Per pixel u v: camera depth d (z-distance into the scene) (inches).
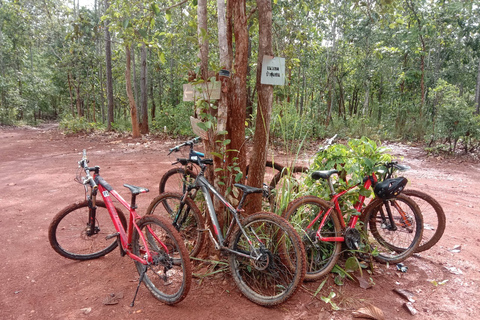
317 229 123.8
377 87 887.1
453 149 372.5
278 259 111.0
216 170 119.3
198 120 127.3
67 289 112.2
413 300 108.7
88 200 130.4
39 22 1000.2
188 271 97.4
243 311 101.3
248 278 115.0
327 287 115.3
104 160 348.8
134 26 172.4
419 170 307.0
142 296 109.0
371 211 134.4
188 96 126.5
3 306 102.5
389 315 101.3
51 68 1316.4
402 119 568.7
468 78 713.0
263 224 113.8
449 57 641.0
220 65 123.0
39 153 401.4
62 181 254.2
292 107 242.1
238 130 123.4
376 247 137.5
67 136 595.8
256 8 122.5
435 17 514.3
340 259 131.4
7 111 969.5
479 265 132.2
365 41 597.9
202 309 102.1
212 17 343.3
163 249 109.2
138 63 923.4
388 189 124.0
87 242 145.8
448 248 146.5
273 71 118.3
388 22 175.8
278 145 349.4
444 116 363.9
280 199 129.3
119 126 673.6
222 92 117.3
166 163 331.0
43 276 119.9
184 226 146.6
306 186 140.1
